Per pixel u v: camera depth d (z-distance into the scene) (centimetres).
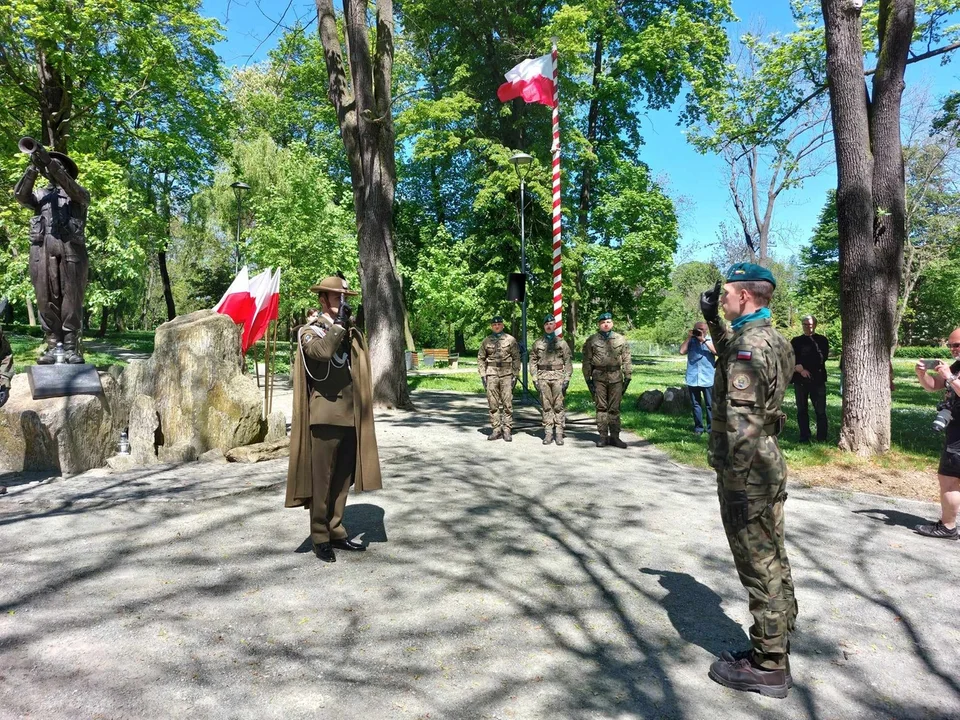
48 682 290
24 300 1783
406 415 1341
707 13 2941
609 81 3061
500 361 1032
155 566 437
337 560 461
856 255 866
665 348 5681
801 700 301
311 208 2586
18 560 439
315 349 429
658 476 775
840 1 868
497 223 3144
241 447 777
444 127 2872
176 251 4788
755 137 1402
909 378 2575
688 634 363
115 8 1778
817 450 891
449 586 421
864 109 868
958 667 335
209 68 2436
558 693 299
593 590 421
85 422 686
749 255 2792
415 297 3422
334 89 1405
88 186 1730
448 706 286
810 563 486
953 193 2905
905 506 661
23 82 1872
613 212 3161
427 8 2583
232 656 322
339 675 308
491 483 718
